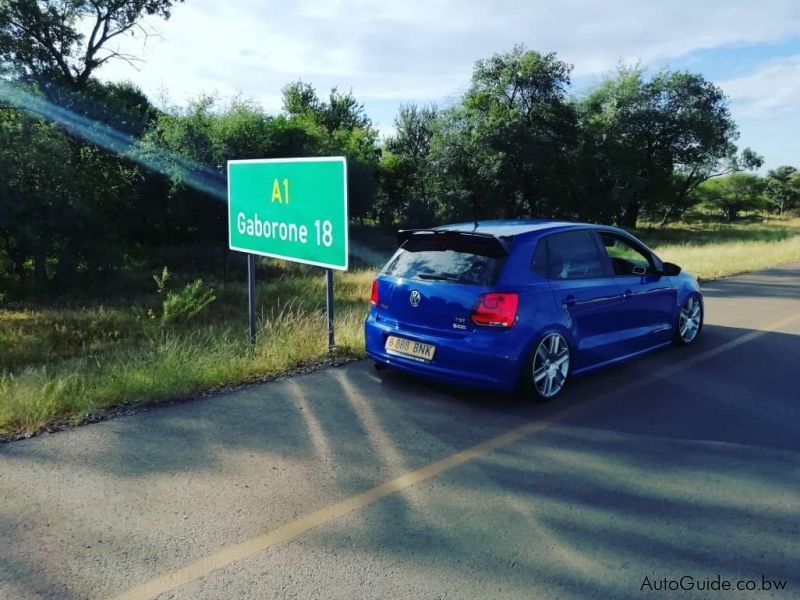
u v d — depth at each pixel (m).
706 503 3.41
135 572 2.76
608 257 5.94
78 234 19.94
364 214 41.75
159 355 6.38
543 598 2.58
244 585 2.68
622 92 51.22
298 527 3.15
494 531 3.12
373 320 5.61
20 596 2.59
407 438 4.36
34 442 4.23
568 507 3.38
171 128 22.89
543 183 44.59
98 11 24.41
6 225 17.78
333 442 4.27
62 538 3.04
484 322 4.80
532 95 42.25
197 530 3.12
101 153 22.47
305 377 5.78
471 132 40.62
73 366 7.15
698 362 6.43
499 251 4.96
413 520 3.23
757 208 90.00
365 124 62.38
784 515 3.28
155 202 25.75
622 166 48.09
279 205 6.44
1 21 21.59
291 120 34.81
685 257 18.33
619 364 6.32
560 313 5.17
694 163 55.62
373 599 2.58
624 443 4.28
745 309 9.68
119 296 19.06
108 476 3.72
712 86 52.06
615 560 2.86
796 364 6.34
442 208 42.34
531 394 5.00
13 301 18.56
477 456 4.06
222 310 13.44
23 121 18.30
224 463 3.92
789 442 4.29
